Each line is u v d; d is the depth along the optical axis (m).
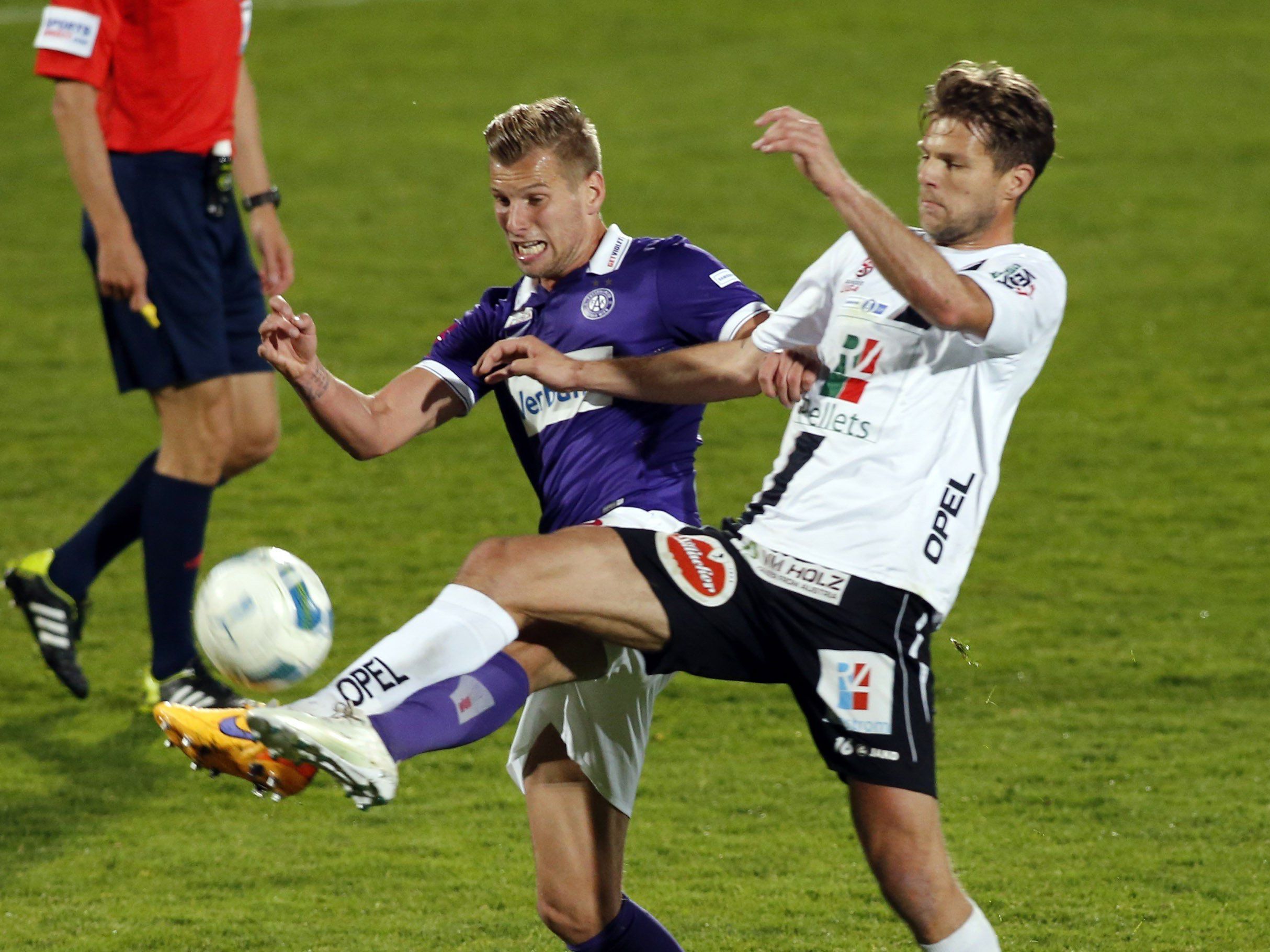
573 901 13.58
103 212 20.94
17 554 28.06
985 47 70.06
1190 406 36.28
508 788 19.80
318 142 58.69
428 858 17.64
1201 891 16.36
